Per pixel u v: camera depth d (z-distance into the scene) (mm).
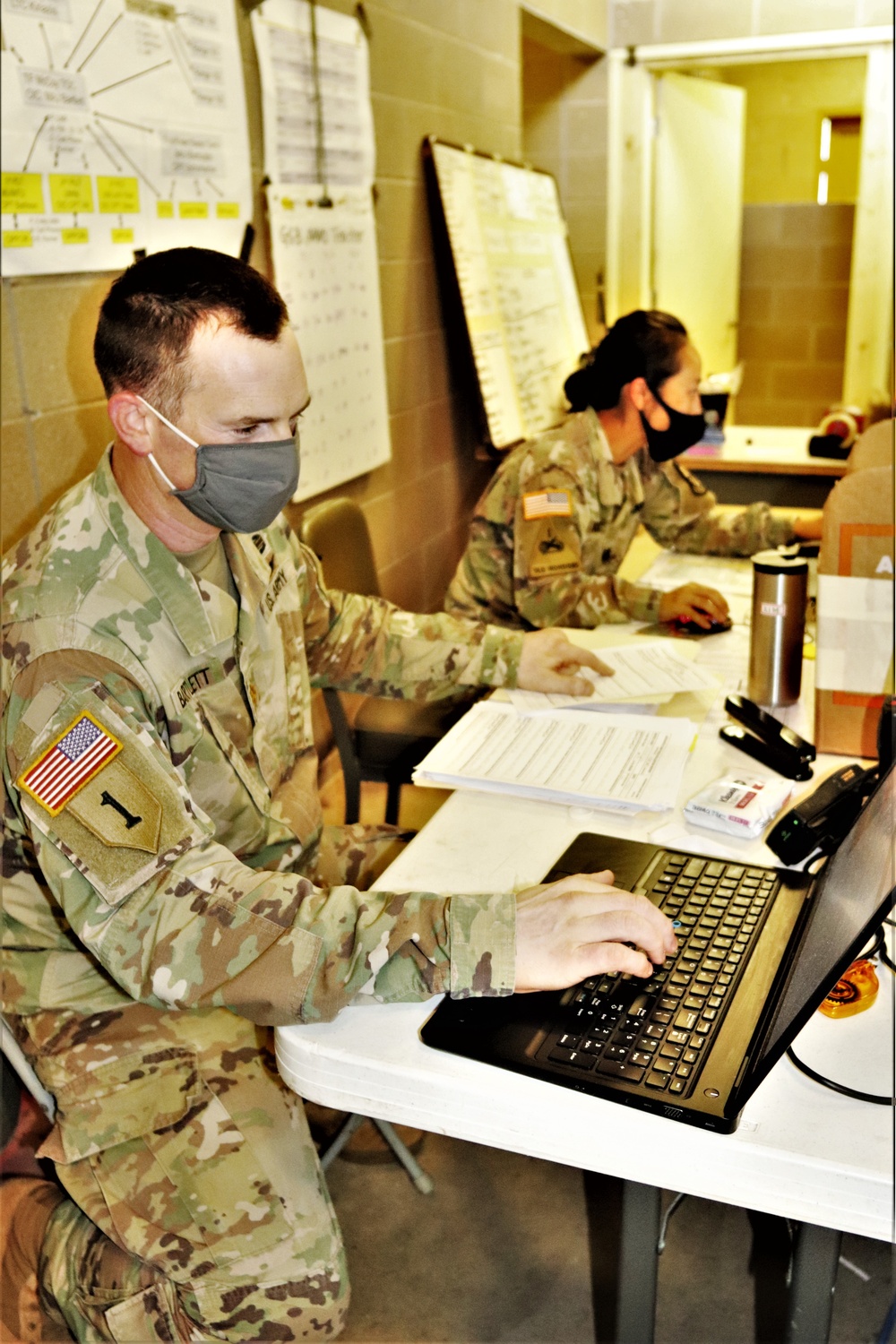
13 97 1576
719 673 1562
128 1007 1175
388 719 1937
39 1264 1150
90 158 1745
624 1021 837
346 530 2045
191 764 1178
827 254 5738
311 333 2561
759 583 1390
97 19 1724
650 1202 918
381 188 2965
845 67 5914
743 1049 798
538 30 4148
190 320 1037
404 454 3264
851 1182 703
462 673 1462
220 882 965
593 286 4973
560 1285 1423
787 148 6574
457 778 1212
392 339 3115
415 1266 1458
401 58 3025
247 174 2193
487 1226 1522
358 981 872
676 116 4828
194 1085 1134
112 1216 1071
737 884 1006
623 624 1820
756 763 1260
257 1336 1081
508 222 3818
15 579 1113
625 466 2107
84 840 956
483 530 2064
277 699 1320
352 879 1505
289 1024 878
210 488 1088
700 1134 733
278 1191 1097
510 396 3672
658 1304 1393
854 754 1269
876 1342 865
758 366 6035
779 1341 1332
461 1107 795
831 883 869
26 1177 1249
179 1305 1072
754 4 4445
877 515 1175
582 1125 760
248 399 1059
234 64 2119
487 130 3791
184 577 1143
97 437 1854
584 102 4723
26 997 1167
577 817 1146
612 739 1289
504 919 886
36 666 1044
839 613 1225
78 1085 1122
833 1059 800
